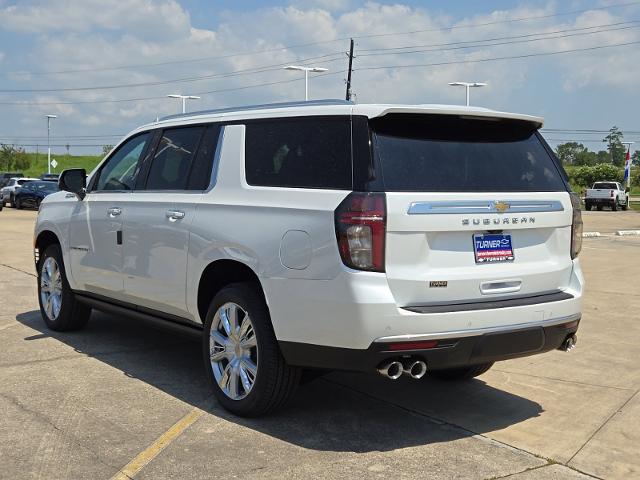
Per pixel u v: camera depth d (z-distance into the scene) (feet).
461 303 14.42
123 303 20.49
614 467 13.87
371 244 13.65
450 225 14.28
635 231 76.69
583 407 17.34
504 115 15.40
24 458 13.55
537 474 13.43
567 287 16.29
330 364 14.25
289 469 13.34
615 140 407.03
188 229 17.33
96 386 18.10
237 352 16.06
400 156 14.40
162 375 19.22
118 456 13.74
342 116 14.84
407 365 13.93
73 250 22.29
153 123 20.52
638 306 30.45
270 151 16.15
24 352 21.24
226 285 16.97
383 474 13.23
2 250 48.21
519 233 15.48
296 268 14.48
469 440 15.10
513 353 14.88
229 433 15.10
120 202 20.16
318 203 14.40
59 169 301.43
